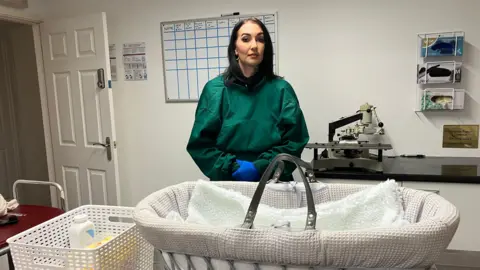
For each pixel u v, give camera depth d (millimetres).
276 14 2496
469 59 2246
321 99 2518
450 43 2201
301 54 2504
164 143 2893
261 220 961
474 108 2279
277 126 1650
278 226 791
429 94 2283
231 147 1648
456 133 2332
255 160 1645
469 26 2223
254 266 734
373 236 666
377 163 2033
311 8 2449
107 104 2727
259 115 1650
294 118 1610
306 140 1675
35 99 3525
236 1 2572
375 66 2400
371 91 2430
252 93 1672
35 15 2965
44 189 3676
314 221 747
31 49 3422
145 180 2988
